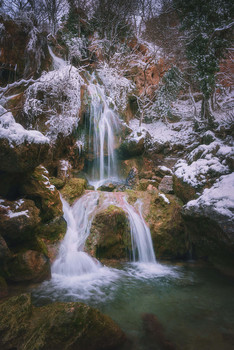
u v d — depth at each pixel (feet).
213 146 24.40
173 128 37.09
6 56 22.67
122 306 11.84
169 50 42.42
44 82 23.43
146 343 8.99
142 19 46.16
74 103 25.44
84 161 29.37
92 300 12.34
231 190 16.97
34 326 8.33
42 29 29.73
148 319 10.71
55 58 30.99
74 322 8.07
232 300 12.72
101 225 18.65
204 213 16.69
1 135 12.54
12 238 13.47
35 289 13.08
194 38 30.19
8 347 8.00
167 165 31.71
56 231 17.57
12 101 22.85
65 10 37.22
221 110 36.68
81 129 28.63
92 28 38.50
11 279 12.90
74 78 25.90
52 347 7.59
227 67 42.11
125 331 9.77
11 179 15.23
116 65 37.29
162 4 44.80
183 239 20.52
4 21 22.38
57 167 23.82
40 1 34.19
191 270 17.47
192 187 21.59
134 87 38.70
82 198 21.81
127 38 42.47
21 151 13.23
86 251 17.71
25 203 14.53
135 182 27.99
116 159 31.42
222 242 15.67
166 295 13.21
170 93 39.81
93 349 8.23
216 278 15.84
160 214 20.83
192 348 8.71
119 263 18.70
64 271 15.48
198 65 30.14
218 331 9.86
